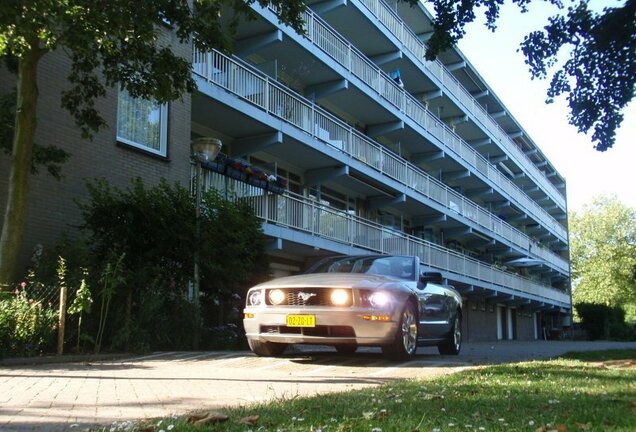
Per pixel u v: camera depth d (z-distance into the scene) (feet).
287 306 25.98
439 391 17.75
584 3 37.32
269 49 65.87
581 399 16.08
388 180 81.25
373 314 25.32
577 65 39.01
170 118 47.60
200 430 12.28
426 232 103.35
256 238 42.55
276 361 27.76
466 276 99.86
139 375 22.03
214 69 53.31
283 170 71.05
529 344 76.95
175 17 32.68
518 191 140.67
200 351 34.04
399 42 86.84
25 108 29.19
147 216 35.76
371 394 17.19
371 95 78.79
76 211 39.99
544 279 175.32
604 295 197.77
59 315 27.96
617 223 209.36
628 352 41.81
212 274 38.86
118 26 26.50
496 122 134.31
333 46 72.08
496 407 14.87
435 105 107.04
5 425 13.57
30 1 23.08
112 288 29.96
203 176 49.83
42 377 21.18
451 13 38.17
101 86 35.47
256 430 12.31
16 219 28.68
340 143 71.72
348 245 69.05
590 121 39.93
